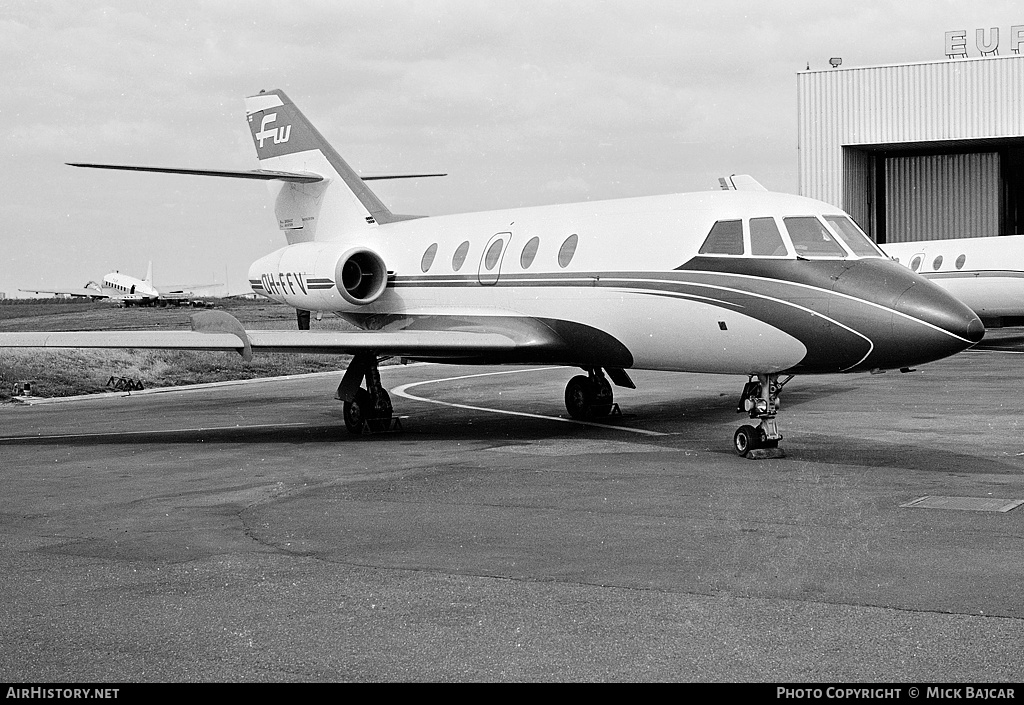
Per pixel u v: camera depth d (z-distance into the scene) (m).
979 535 8.48
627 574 7.51
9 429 17.86
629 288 14.55
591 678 5.57
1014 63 38.84
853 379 23.66
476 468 12.39
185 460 13.62
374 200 20.84
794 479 11.24
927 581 7.17
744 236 13.53
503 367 30.97
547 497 10.48
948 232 45.09
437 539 8.73
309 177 21.16
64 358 29.55
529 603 6.86
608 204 15.91
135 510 10.26
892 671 5.57
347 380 16.17
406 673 5.70
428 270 18.39
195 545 8.66
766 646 5.97
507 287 16.55
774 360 13.06
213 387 26.72
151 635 6.37
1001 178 43.91
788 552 8.05
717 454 13.15
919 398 19.55
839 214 13.71
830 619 6.41
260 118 22.73
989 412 17.25
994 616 6.40
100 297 100.38
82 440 16.03
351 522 9.48
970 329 11.87
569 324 15.48
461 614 6.66
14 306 95.06
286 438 15.79
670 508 9.81
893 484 10.85
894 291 12.29
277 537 8.91
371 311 19.72
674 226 14.34
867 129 41.31
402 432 16.19
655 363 14.73
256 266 21.11
